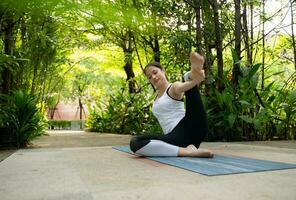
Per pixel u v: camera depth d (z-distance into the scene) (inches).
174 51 209.0
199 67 94.7
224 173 72.1
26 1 164.4
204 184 61.2
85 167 85.6
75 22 303.4
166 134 105.7
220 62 198.5
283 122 199.3
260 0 217.6
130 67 379.9
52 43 222.8
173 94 105.1
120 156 110.7
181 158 98.5
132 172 76.5
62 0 225.6
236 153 116.0
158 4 199.9
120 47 367.2
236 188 57.4
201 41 203.5
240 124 191.2
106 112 374.3
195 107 103.8
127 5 245.4
